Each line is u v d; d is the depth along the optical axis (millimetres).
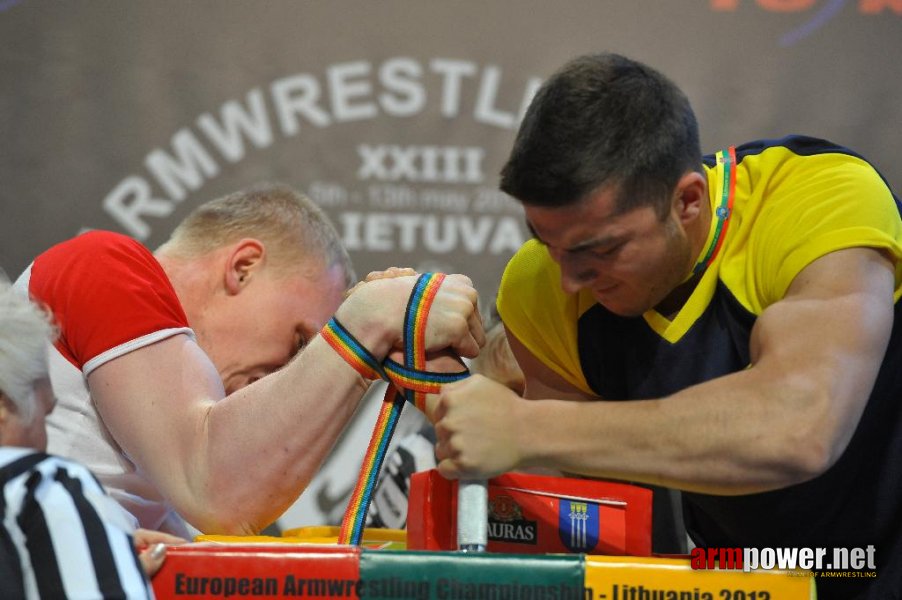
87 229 4961
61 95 4977
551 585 1953
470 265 5047
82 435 2805
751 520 2529
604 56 2311
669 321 2518
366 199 5043
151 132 5012
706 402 2057
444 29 5066
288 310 3227
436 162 5055
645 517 2256
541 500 2273
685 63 5086
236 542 2254
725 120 5082
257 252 3238
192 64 5027
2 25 4957
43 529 1901
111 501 2031
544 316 2723
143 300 2795
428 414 2477
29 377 2105
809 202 2346
